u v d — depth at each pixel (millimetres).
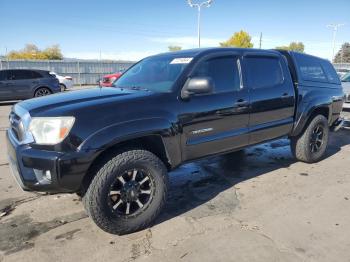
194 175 5070
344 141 7406
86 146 3033
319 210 3887
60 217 3756
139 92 3662
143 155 3354
